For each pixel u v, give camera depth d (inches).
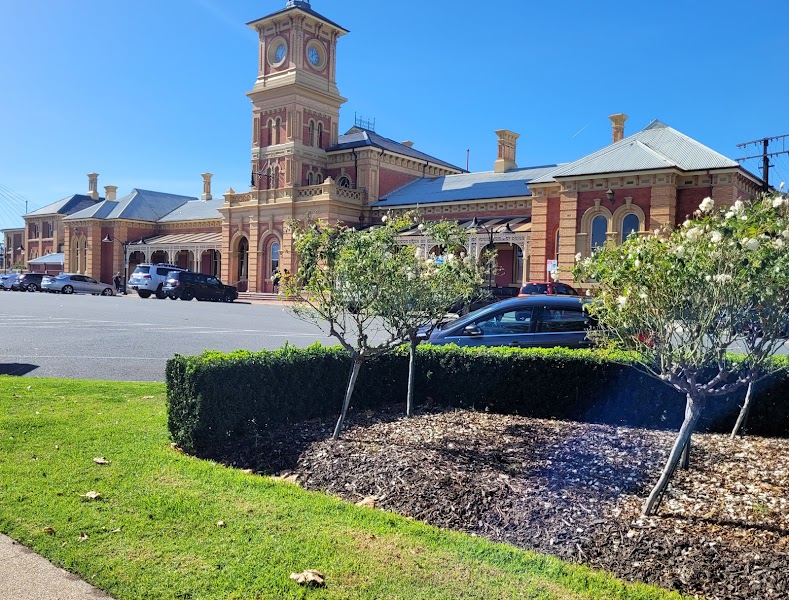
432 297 245.8
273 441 246.5
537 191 1230.9
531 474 204.5
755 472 208.5
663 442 246.4
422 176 1865.2
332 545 154.4
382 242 240.7
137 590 133.3
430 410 306.5
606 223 1114.7
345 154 1737.2
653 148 1136.8
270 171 1743.4
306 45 1708.9
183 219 2208.4
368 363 309.6
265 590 133.4
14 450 225.0
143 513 171.8
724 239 161.5
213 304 1362.0
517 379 302.0
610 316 192.2
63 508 173.9
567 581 138.9
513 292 1050.1
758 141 1101.7
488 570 143.6
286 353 283.9
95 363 452.4
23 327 686.5
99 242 2290.8
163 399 323.6
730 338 172.6
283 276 250.2
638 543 155.9
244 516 171.3
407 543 156.8
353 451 228.7
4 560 145.6
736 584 137.4
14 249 3105.3
